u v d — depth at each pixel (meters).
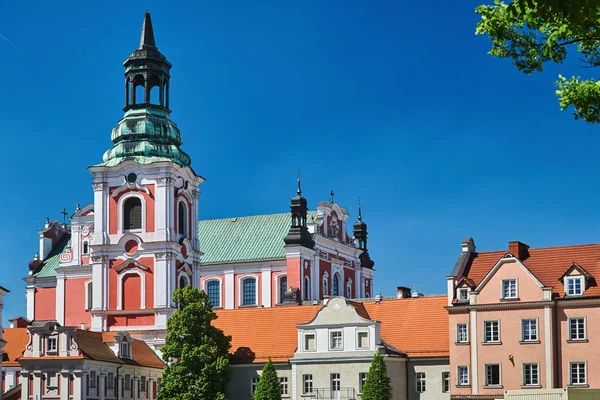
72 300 138.00
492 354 84.50
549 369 81.94
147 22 127.38
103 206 122.31
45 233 150.75
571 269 82.81
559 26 31.64
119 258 121.06
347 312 95.56
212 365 96.69
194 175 126.25
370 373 88.75
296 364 96.94
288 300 135.62
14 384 111.00
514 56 35.78
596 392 66.81
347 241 157.88
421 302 98.81
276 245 147.88
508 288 84.69
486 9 35.97
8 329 116.06
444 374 92.38
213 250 150.75
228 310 107.56
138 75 125.19
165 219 119.75
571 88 34.75
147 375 110.12
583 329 81.50
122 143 123.81
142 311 118.88
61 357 97.88
